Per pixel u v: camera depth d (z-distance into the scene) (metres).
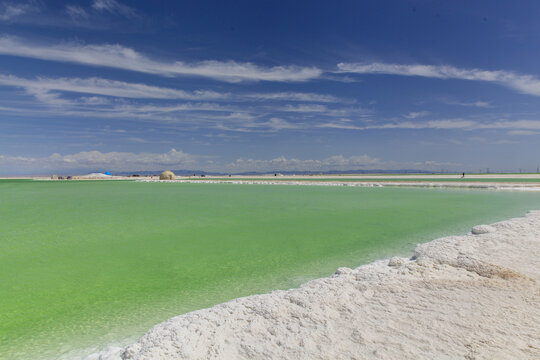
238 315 4.53
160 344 3.82
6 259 8.98
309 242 10.78
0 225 14.47
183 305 5.85
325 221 14.89
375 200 24.36
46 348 4.41
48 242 11.05
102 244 10.72
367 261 8.46
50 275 7.62
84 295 6.37
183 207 20.91
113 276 7.53
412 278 5.84
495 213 16.59
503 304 4.62
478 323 4.07
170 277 7.45
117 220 15.70
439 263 6.83
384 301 4.88
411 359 3.34
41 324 5.14
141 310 5.65
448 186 40.12
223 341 3.88
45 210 20.02
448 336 3.78
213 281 7.13
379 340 3.73
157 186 52.16
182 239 11.39
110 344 4.51
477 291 5.14
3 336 4.76
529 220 11.72
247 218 15.98
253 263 8.48
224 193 33.66
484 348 3.50
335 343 3.71
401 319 4.25
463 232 11.84
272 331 4.05
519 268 6.32
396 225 13.63
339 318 4.35
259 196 29.14
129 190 41.72
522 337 3.72
